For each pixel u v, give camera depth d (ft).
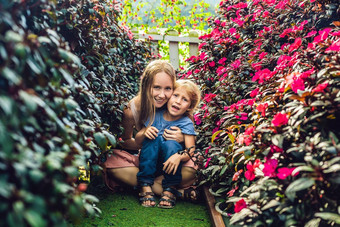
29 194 2.80
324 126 4.81
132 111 8.55
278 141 4.80
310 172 4.50
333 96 4.76
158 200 8.20
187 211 7.57
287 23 10.03
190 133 8.21
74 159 3.87
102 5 7.58
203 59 11.95
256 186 4.89
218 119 9.09
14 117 2.81
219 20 14.25
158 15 21.83
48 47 4.02
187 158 7.98
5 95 2.81
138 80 12.76
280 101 6.23
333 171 4.18
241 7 12.62
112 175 8.27
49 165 3.09
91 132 5.49
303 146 4.61
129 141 8.90
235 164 6.54
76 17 6.48
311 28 8.77
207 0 24.54
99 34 8.07
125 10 19.15
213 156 7.73
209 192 7.88
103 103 7.45
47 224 3.07
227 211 6.88
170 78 8.31
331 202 4.40
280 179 4.72
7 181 2.87
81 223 6.56
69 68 4.57
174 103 8.23
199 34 19.33
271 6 11.23
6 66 2.87
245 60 10.38
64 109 4.14
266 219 4.77
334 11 8.23
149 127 8.15
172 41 17.56
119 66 10.59
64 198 3.38
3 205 2.64
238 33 11.84
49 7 4.57
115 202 7.88
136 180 8.23
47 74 3.74
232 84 9.41
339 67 5.12
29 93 3.08
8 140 2.70
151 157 7.97
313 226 4.33
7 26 3.26
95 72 7.67
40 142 3.56
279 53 9.06
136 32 16.98
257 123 5.94
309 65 6.30
